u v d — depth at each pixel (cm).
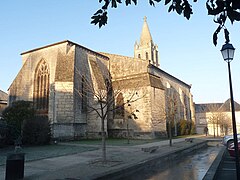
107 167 898
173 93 3991
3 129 1717
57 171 837
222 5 272
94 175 752
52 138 2192
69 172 816
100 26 355
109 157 1190
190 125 4369
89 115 2698
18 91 2888
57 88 2478
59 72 2531
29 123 1892
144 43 6800
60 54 2645
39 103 2752
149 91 2856
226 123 4909
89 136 2670
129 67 3291
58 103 2450
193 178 782
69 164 998
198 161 1191
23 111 1989
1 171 875
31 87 2858
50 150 1536
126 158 1146
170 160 1233
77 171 831
